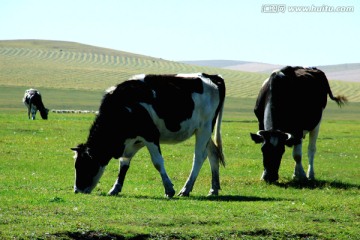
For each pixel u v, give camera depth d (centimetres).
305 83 2006
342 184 1911
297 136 1959
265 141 1819
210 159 1694
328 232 1232
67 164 2184
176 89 1585
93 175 1527
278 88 1919
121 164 1589
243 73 15038
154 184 1845
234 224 1225
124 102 1524
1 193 1430
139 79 1560
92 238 1098
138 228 1151
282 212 1350
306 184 1884
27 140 2852
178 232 1153
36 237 1062
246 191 1733
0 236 1046
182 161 2405
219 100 1694
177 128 1580
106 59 16550
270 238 1179
